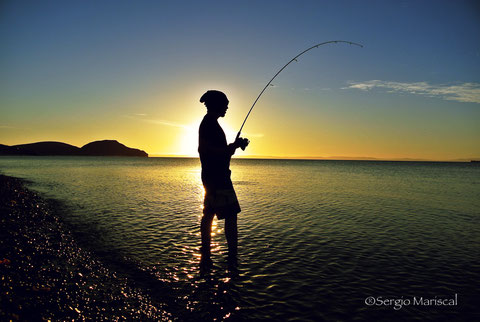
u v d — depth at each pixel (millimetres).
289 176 36031
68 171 41281
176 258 5301
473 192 18672
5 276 3855
